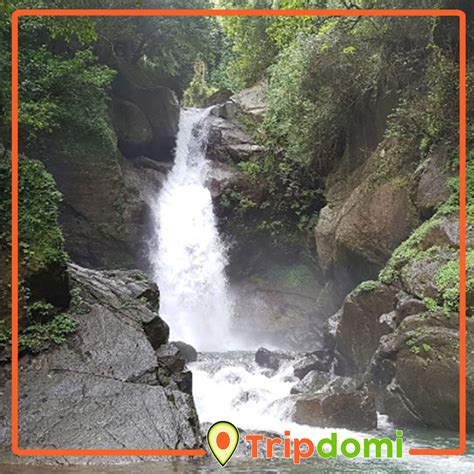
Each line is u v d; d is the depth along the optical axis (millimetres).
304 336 22422
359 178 20578
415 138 17922
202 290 24734
